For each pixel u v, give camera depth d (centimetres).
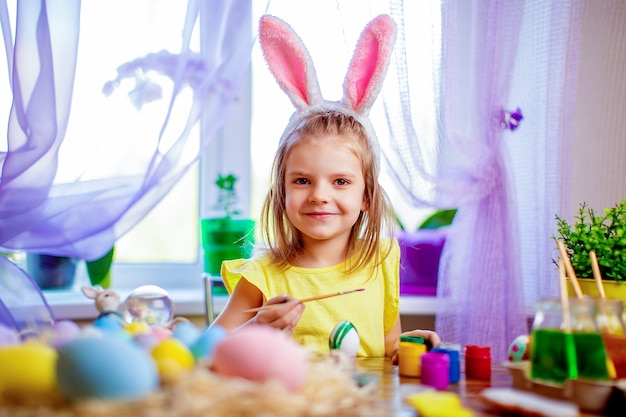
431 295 174
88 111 137
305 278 123
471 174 145
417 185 146
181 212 188
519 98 149
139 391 56
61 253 138
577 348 68
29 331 80
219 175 177
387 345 128
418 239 176
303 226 118
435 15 147
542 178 147
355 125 121
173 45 140
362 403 61
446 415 59
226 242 167
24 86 125
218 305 164
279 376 60
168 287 188
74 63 129
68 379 55
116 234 140
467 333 148
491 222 145
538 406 60
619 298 91
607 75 159
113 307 94
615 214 102
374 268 127
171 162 136
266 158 187
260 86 186
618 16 159
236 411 53
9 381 57
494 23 143
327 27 154
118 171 139
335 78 153
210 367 66
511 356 86
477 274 146
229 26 139
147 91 138
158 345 68
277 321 93
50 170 129
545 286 145
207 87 137
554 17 145
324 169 115
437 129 146
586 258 95
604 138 158
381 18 123
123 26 138
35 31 126
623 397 64
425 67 148
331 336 100
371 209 126
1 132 135
